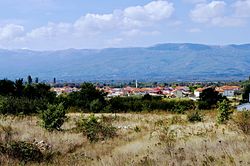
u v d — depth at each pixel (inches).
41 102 1359.5
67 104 1579.7
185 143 556.7
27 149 571.8
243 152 429.4
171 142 580.1
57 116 854.5
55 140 691.4
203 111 1381.6
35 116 1184.2
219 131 681.0
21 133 746.8
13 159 542.9
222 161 398.3
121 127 950.4
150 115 1342.3
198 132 680.4
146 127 924.6
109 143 716.7
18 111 1259.8
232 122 754.2
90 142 737.6
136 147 605.6
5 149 564.7
